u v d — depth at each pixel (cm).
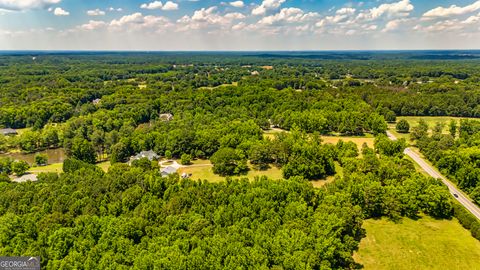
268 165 12256
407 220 8575
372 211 8744
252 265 5550
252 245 6219
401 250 7388
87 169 10081
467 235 7950
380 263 6956
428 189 8831
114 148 13125
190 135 13338
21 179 11231
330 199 7888
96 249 6003
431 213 8812
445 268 6850
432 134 14825
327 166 11362
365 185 8825
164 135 13888
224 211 7275
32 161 13938
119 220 6888
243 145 12594
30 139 15000
